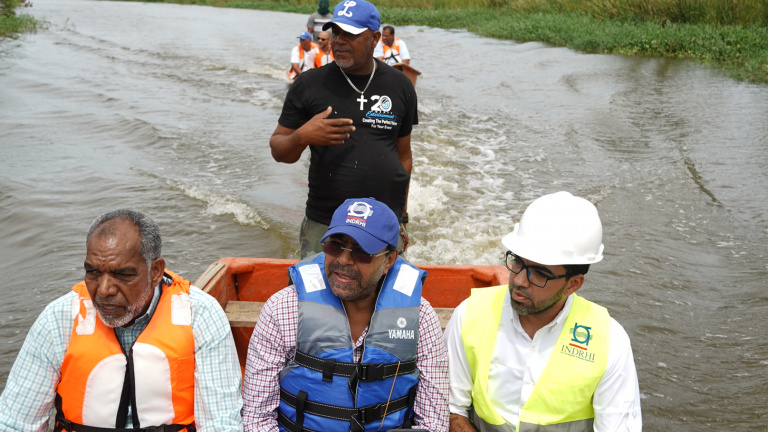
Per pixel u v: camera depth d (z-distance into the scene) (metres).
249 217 6.87
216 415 2.46
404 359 2.50
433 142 9.93
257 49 19.50
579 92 13.71
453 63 17.55
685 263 6.04
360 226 2.40
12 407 2.38
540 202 2.49
